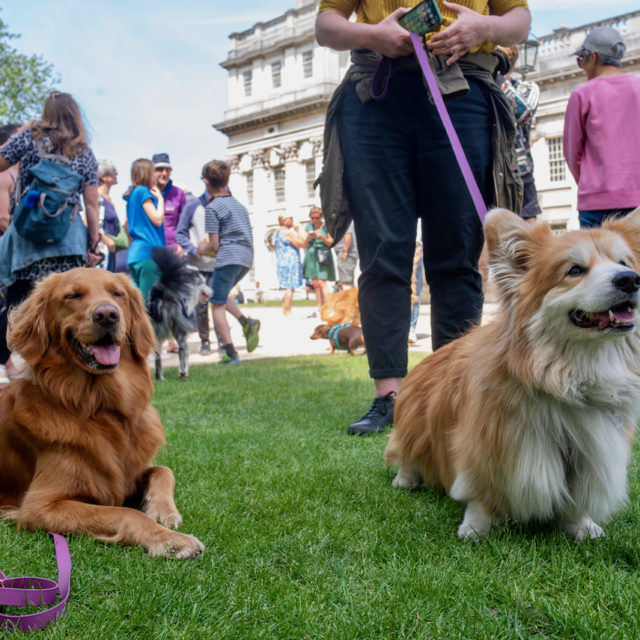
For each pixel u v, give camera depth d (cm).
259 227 4538
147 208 747
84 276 282
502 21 350
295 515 270
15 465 281
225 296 817
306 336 1257
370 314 412
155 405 538
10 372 600
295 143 4259
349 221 418
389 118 381
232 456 368
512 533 246
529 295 231
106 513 243
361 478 325
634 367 234
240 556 226
